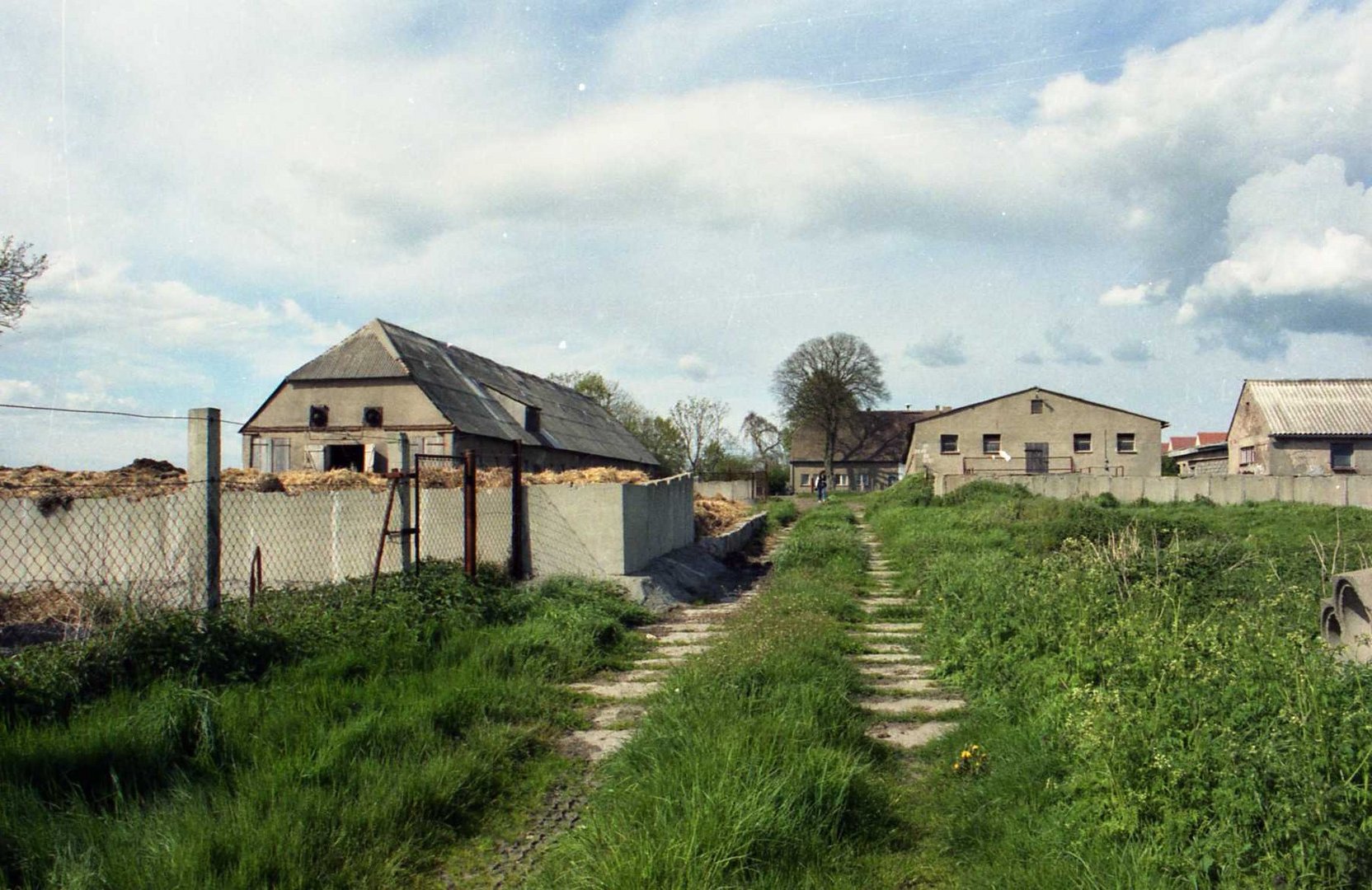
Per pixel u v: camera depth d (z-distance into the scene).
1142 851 3.18
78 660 5.07
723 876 3.27
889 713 5.89
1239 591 7.56
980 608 7.43
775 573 14.71
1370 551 9.70
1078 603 6.35
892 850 3.80
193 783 4.09
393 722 4.93
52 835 3.45
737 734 4.34
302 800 3.88
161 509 9.00
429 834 3.91
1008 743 4.57
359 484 11.37
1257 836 3.04
